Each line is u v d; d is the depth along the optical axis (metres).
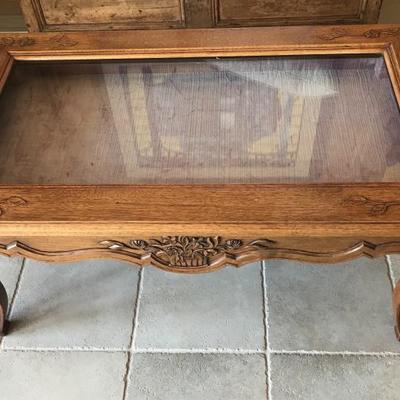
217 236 0.81
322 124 0.98
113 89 1.08
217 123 1.00
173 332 1.10
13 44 1.09
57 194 0.81
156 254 0.85
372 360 1.04
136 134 0.98
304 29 1.09
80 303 1.15
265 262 1.21
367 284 1.16
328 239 0.83
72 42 1.09
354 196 0.79
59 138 0.98
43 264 1.23
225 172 0.89
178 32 1.10
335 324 1.10
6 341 1.09
